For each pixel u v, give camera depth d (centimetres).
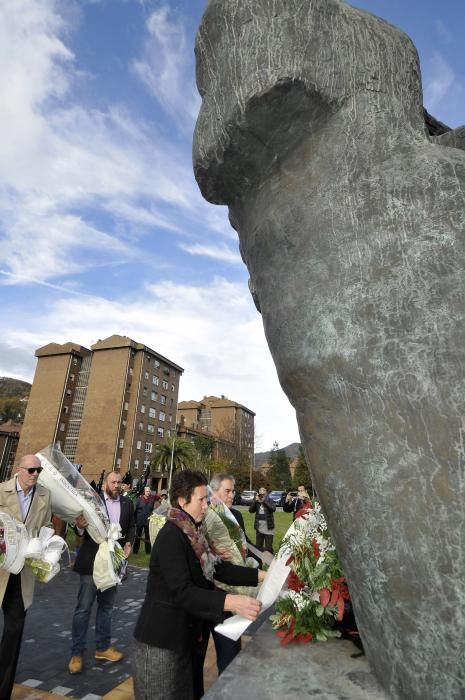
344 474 132
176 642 184
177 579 185
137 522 933
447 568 113
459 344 122
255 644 173
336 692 129
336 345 138
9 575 287
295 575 194
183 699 183
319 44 152
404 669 119
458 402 119
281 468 5441
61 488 343
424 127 163
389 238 138
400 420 124
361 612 131
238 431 6444
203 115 171
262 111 153
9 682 284
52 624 462
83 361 5406
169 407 5456
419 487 119
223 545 256
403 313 130
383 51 161
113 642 415
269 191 167
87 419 4772
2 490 306
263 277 167
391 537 121
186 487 211
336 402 137
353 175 149
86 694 309
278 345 157
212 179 179
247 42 154
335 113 154
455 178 137
